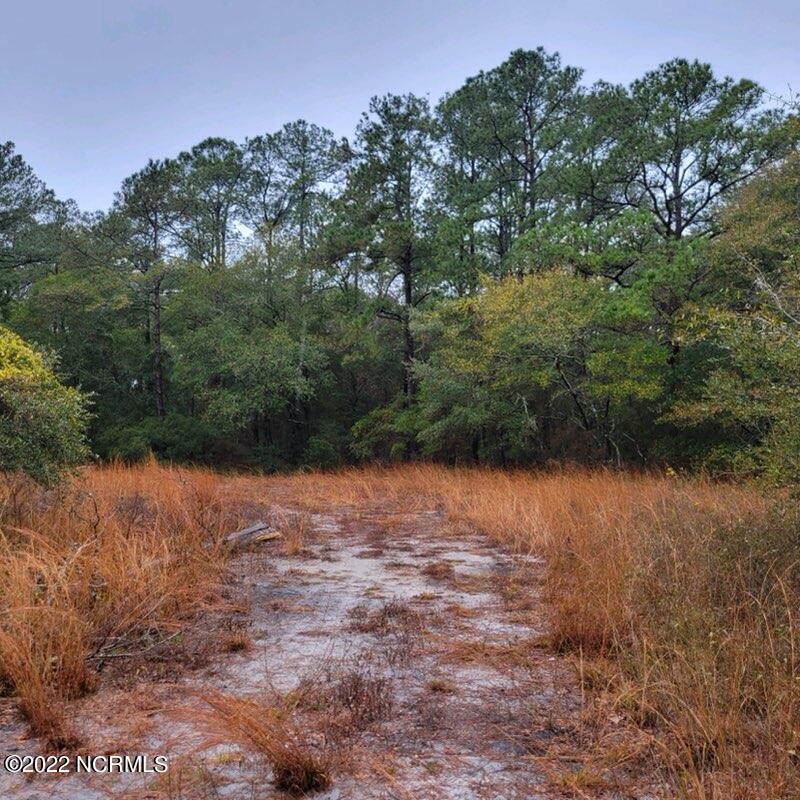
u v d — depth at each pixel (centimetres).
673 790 278
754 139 1872
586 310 1752
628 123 2106
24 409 722
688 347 1738
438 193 2506
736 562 519
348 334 2577
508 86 2461
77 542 623
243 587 625
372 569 718
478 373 2020
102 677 409
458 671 424
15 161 2991
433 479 1595
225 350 2530
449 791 284
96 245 3088
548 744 327
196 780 293
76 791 285
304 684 395
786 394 635
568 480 1291
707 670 353
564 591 580
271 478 1875
